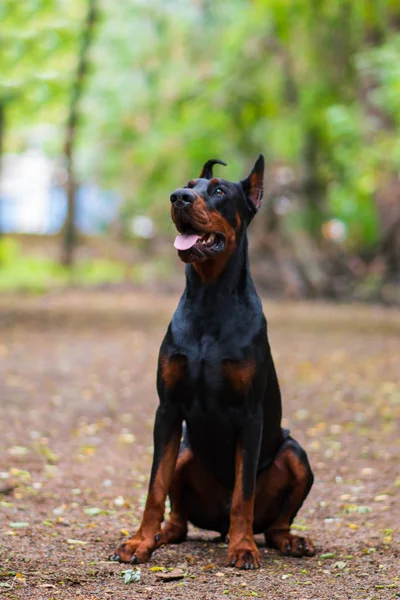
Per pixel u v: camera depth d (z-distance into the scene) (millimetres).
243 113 26109
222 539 5441
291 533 5145
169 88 27719
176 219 4680
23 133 37531
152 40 29672
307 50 24766
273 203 25438
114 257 31781
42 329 16734
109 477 7023
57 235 36219
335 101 24609
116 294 24609
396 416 9383
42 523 5586
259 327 4844
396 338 15820
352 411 9719
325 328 17219
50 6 20141
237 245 4863
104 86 29953
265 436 5023
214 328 4777
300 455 5098
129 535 5344
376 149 19750
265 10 23156
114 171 32719
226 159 26000
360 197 22750
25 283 25484
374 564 4785
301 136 25156
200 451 4980
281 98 26219
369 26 22516
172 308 20984
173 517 5277
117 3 28625
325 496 6586
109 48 29500
